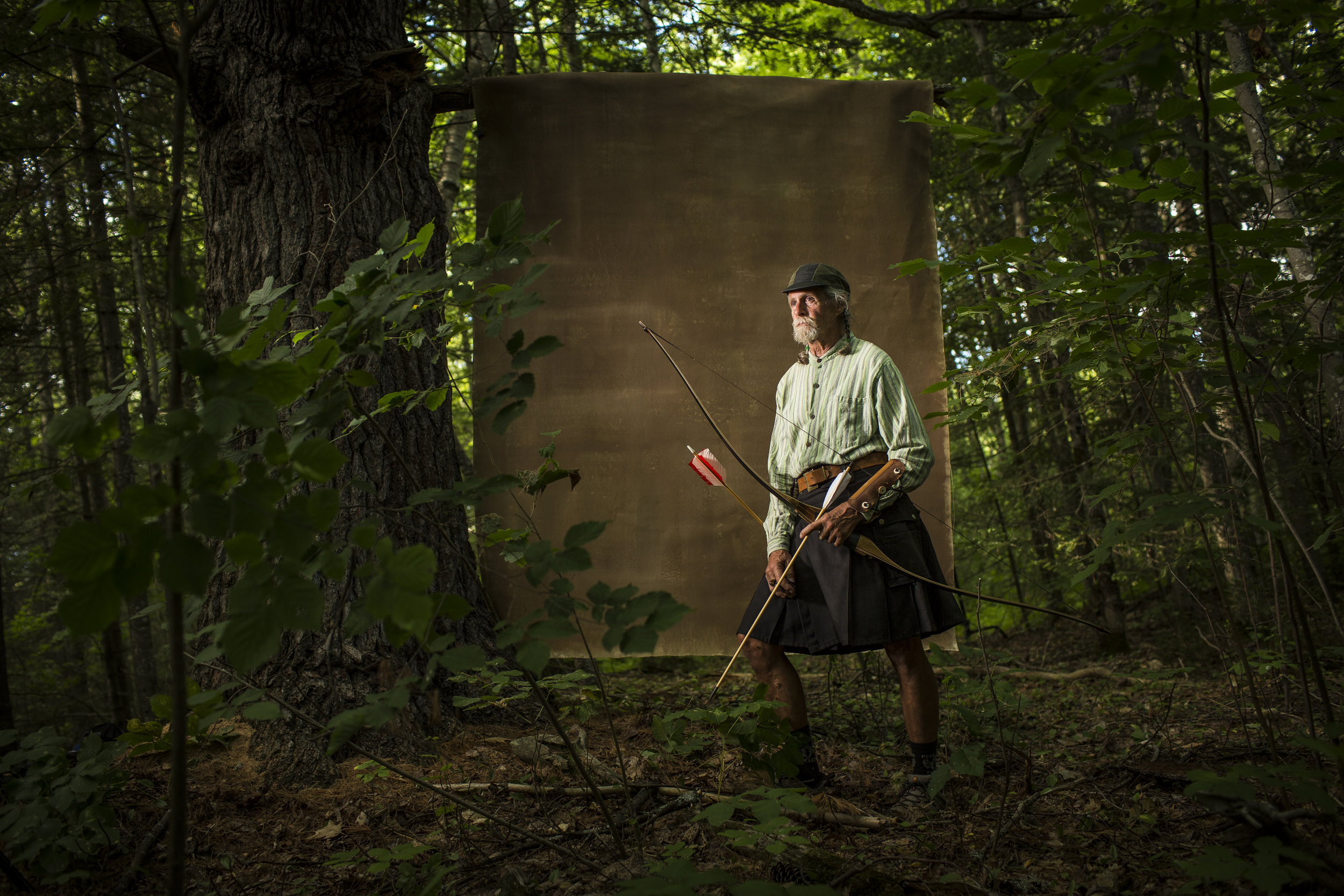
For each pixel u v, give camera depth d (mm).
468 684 2908
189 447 1111
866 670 3875
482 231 3758
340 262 2969
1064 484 6523
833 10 9148
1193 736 2848
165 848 2025
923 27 4418
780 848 1505
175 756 1242
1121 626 6727
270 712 1497
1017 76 1436
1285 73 2031
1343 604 3805
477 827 2145
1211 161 1861
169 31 3064
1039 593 8258
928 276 3852
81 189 5391
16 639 8781
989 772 2537
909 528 2514
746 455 3742
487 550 2820
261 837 2127
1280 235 1816
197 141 3156
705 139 3846
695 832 2061
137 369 1753
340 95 3045
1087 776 2467
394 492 2848
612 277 3783
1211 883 1650
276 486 1181
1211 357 2238
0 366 6664
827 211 3865
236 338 1253
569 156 3797
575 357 3750
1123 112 4668
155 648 8945
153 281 6059
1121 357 2176
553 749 2621
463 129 6617
